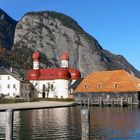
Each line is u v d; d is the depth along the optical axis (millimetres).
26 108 86000
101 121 59688
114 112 81812
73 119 62719
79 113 77500
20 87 178250
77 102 121375
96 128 49781
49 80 190625
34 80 193375
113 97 122250
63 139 39406
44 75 193125
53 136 41531
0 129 47719
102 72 132875
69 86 186625
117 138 40969
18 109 82375
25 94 182750
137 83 122062
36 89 191375
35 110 86312
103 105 115062
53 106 98938
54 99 159500
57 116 68938
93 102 116812
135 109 93750
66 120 60844
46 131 45750
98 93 125750
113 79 125812
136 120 61250
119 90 120875
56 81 187500
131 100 112750
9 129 26969
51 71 193250
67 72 188500
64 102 136750
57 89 186750
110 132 45750
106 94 123938
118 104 111812
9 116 27047
